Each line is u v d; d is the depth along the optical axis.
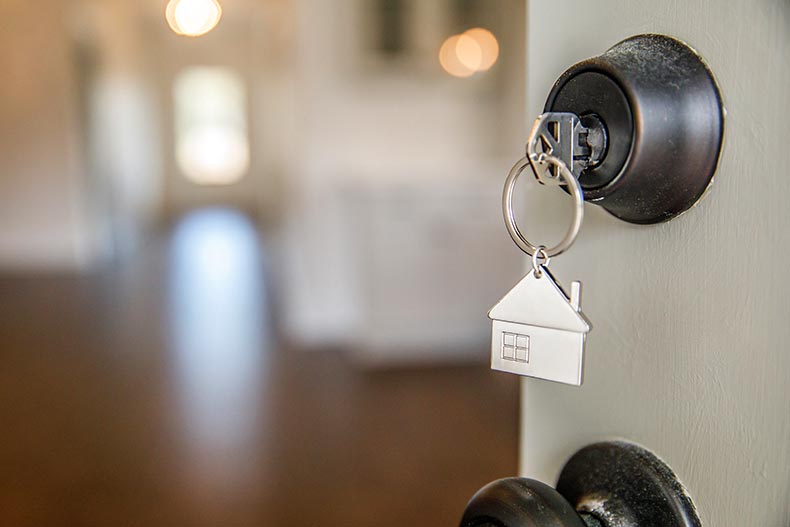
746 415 0.31
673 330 0.34
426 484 2.51
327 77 4.52
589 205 0.38
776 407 0.29
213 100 11.52
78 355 4.12
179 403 3.35
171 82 10.95
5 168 6.83
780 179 0.28
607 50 0.35
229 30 10.31
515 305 0.32
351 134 4.59
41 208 6.90
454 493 2.44
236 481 2.54
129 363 3.97
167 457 2.74
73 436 2.96
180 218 10.21
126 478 2.56
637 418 0.36
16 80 6.76
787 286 0.28
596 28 0.36
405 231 4.13
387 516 2.28
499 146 4.84
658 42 0.32
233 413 3.22
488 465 2.67
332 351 4.23
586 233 0.38
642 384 0.35
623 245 0.36
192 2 4.15
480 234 4.21
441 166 4.71
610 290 0.37
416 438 2.94
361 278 4.35
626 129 0.29
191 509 2.33
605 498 0.36
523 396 0.43
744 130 0.29
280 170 7.11
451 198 4.15
